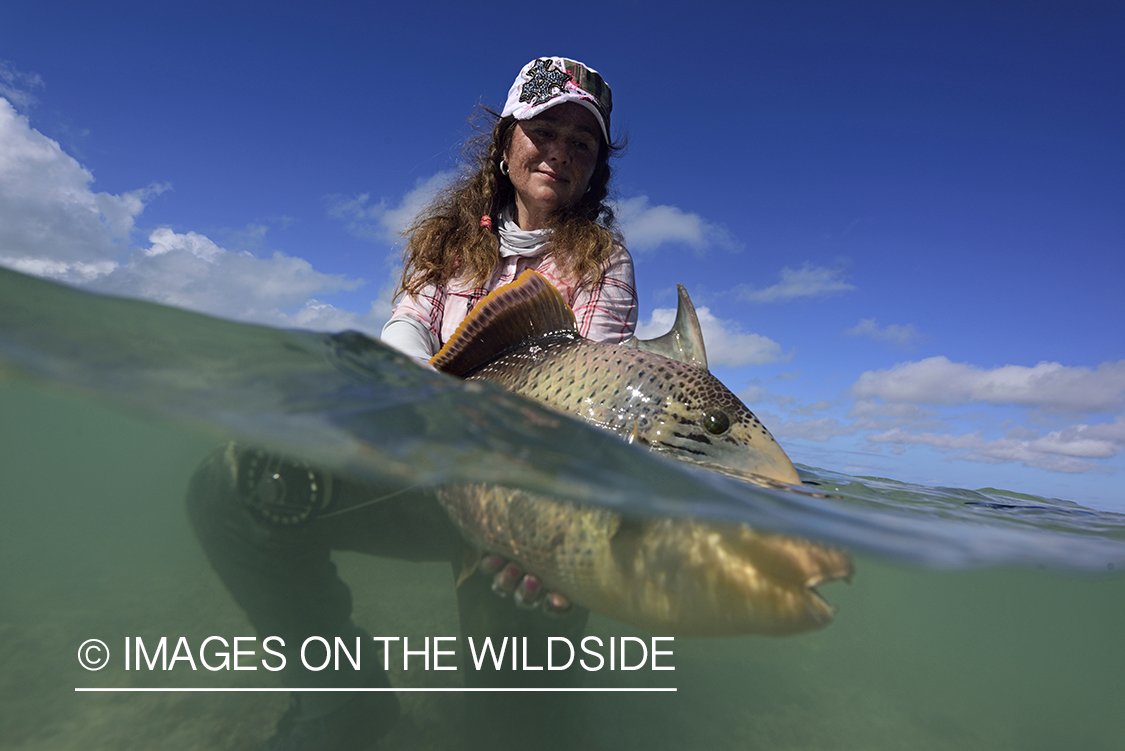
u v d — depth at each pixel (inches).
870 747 26.9
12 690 23.0
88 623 30.4
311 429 15.8
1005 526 29.3
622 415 23.1
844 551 16.6
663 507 16.2
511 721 22.0
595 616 33.6
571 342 25.5
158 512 42.8
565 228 37.7
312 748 20.4
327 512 21.3
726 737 25.0
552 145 37.2
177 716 22.2
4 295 19.0
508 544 19.7
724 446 23.0
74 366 16.1
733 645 37.1
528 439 18.4
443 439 17.0
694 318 26.9
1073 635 76.7
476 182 39.9
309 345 22.5
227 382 17.6
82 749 19.7
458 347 26.9
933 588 41.1
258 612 22.4
